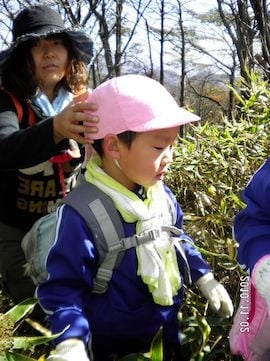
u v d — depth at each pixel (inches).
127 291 58.7
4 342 47.1
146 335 60.5
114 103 58.0
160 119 57.1
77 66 79.9
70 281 56.6
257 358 60.1
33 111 74.5
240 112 128.6
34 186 76.7
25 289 80.9
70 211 58.2
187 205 101.2
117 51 558.6
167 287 59.2
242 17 299.7
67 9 380.2
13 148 65.1
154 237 59.0
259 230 55.6
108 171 60.5
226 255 76.4
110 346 60.9
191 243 64.2
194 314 72.7
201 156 104.0
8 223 79.7
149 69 680.4
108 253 57.6
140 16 590.6
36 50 76.0
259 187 55.8
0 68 73.5
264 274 53.1
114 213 58.1
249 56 237.3
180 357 65.9
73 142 73.1
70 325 53.3
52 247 57.7
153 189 62.2
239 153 102.0
